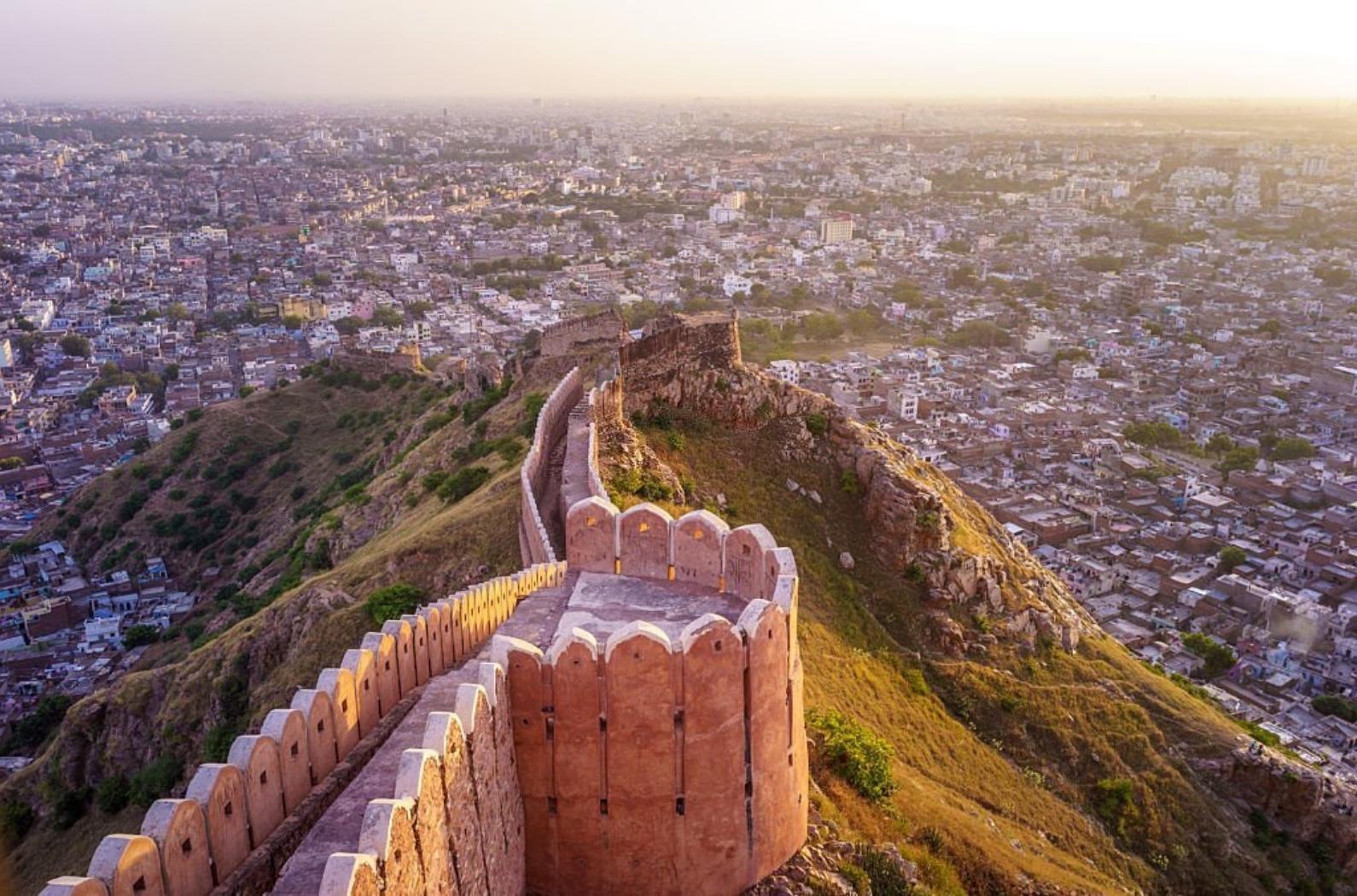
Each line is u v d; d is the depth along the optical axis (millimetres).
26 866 64375
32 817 67312
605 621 32000
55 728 97500
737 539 34219
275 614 65375
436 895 21266
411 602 58781
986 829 52031
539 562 46719
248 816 20812
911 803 46938
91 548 138000
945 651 72688
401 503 86000
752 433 80500
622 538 36500
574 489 55906
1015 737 68562
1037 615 76625
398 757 24062
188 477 142000
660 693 28062
